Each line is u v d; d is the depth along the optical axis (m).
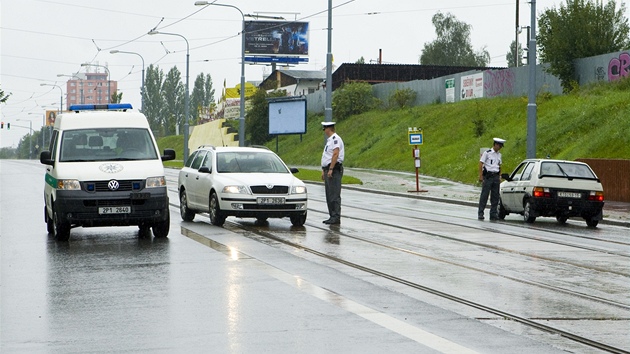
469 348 17.14
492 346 17.34
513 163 92.75
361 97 169.75
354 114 170.38
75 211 35.41
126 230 41.66
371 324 19.44
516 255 32.75
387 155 131.62
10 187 87.25
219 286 24.64
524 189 49.62
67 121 39.03
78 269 28.20
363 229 42.28
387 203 65.31
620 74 97.06
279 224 44.84
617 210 58.16
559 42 104.62
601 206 48.47
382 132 146.25
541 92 110.31
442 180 98.44
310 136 173.88
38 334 18.55
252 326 19.19
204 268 28.27
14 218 49.56
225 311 20.94
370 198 72.38
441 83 145.50
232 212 42.00
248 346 17.28
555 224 50.03
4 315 20.66
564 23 105.06
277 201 42.03
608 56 99.00
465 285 25.25
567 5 105.50
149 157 37.97
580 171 49.56
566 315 20.83
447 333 18.56
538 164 49.72
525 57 141.88
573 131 90.12
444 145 119.69
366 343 17.55
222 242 36.06
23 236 39.03
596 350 17.16
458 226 45.03
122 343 17.59
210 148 46.50
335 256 31.55
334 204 44.81
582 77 104.19
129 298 22.80
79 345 17.45
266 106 187.00
